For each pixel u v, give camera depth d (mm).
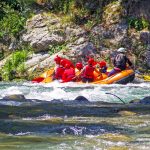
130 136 13508
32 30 57312
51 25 56906
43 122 16203
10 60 54562
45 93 31859
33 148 11656
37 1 61312
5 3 43906
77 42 53875
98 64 44719
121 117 17922
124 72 41344
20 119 17062
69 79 41906
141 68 51781
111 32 54562
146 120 17016
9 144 12211
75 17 57344
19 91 33875
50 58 52594
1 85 41312
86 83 41156
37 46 54906
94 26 55469
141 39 53406
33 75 51781
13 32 58625
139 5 55625
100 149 11492
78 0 59094
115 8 56312
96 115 18531
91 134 13844
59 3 60188
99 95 30406
